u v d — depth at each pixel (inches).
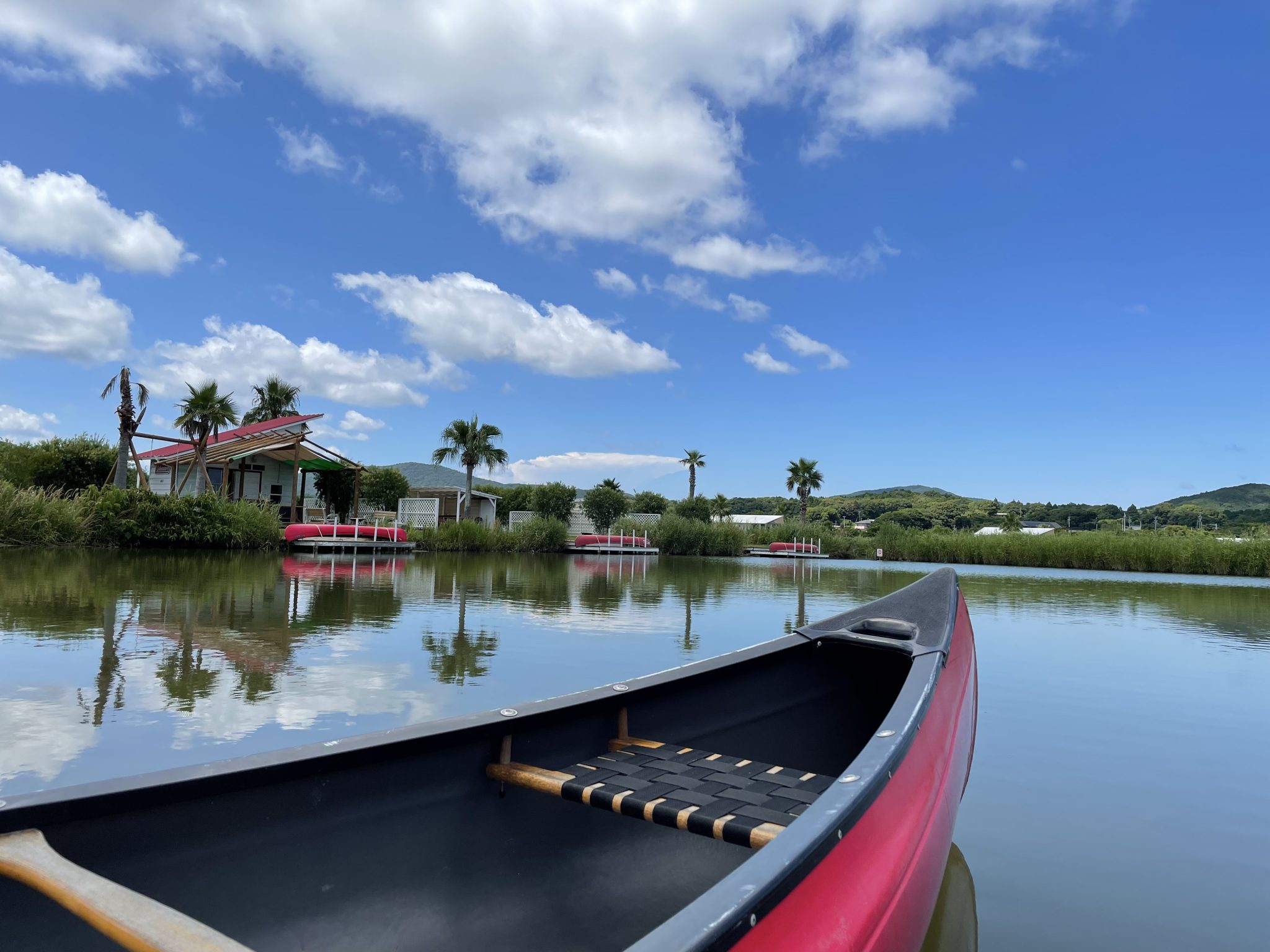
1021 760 200.4
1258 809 167.2
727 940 51.9
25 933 67.2
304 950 87.4
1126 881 132.0
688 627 409.4
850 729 174.9
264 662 275.6
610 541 1524.4
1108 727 234.7
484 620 414.3
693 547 1731.1
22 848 65.4
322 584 584.1
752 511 5521.7
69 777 156.6
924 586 186.2
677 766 117.5
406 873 98.0
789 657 165.8
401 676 259.9
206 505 948.0
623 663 294.0
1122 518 5216.5
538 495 1881.2
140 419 982.4
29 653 278.8
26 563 635.5
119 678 243.6
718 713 149.6
